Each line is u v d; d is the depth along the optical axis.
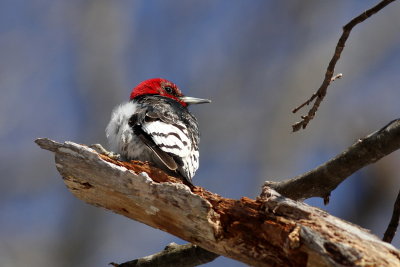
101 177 6.36
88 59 15.59
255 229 5.93
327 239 5.43
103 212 13.89
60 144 6.30
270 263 5.92
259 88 15.65
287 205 5.80
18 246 13.45
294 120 15.37
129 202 6.46
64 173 6.52
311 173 7.28
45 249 13.50
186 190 6.07
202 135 14.98
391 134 6.68
